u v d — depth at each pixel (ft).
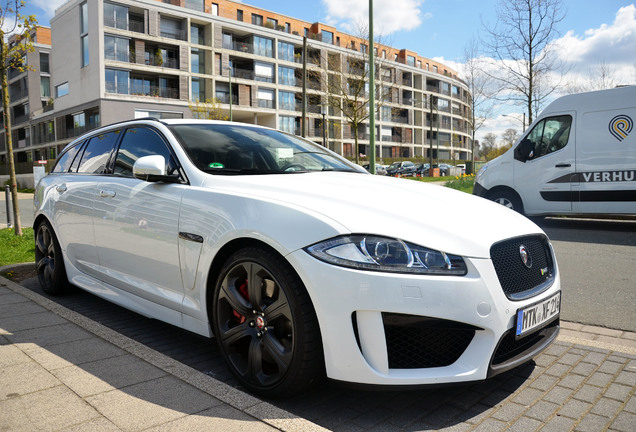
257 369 8.17
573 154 27.37
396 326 7.23
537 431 7.12
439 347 7.40
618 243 23.99
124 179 11.60
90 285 12.75
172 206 9.78
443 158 263.29
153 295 10.37
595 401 8.04
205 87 155.43
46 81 199.82
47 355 9.26
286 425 6.75
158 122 11.73
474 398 8.21
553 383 8.75
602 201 26.66
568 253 21.99
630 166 25.71
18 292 13.94
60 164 15.43
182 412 7.13
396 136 229.66
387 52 86.17
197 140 11.02
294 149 12.26
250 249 8.17
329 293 7.20
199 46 152.56
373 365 7.15
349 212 7.76
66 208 13.43
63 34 150.82
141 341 11.34
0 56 25.79
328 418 7.60
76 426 6.73
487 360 7.34
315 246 7.41
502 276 7.76
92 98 136.98
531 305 7.98
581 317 13.26
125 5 136.67
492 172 30.58
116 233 11.33
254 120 176.04
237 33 166.81
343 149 199.31
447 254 7.34
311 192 8.57
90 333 10.48
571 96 27.81
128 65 136.98
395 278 7.07
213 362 10.10
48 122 166.40
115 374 8.43
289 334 7.81
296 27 195.21
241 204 8.57
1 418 6.95
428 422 7.44
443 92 260.21
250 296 8.18
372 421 7.50
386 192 8.99
